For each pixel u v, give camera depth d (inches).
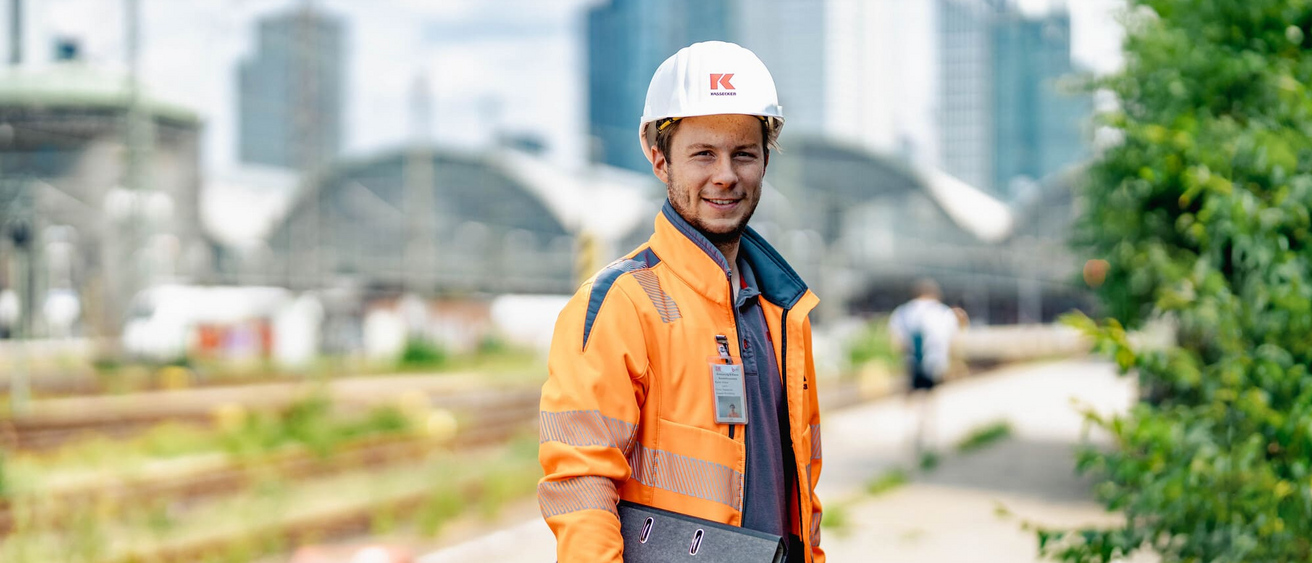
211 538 300.7
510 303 1592.0
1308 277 142.9
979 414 628.7
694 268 74.3
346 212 1966.0
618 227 2149.4
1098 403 671.1
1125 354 147.7
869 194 2669.8
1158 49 221.1
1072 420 580.7
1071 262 322.0
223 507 350.9
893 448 480.7
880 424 586.6
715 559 67.2
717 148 74.2
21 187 944.3
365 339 1295.5
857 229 2316.7
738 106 73.4
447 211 2087.8
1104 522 291.0
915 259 2775.6
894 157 2504.9
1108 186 286.0
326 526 334.6
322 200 1882.4
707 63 74.7
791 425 77.8
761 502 73.2
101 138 1314.0
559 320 72.7
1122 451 149.7
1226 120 172.6
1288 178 143.0
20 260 870.4
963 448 465.7
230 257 1450.5
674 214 76.2
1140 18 253.4
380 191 1983.3
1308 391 133.6
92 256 1256.8
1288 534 130.3
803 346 80.2
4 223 914.1
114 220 1263.5
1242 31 194.4
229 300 1149.7
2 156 1315.2
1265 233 143.0
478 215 2119.8
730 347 73.9
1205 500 137.8
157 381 847.1
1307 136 145.2
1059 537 144.9
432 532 321.4
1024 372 1059.3
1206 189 156.3
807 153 2397.9
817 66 3528.5
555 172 2182.6
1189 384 158.1
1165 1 215.6
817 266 1547.7
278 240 1870.1
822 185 2527.1
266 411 567.2
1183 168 162.9
